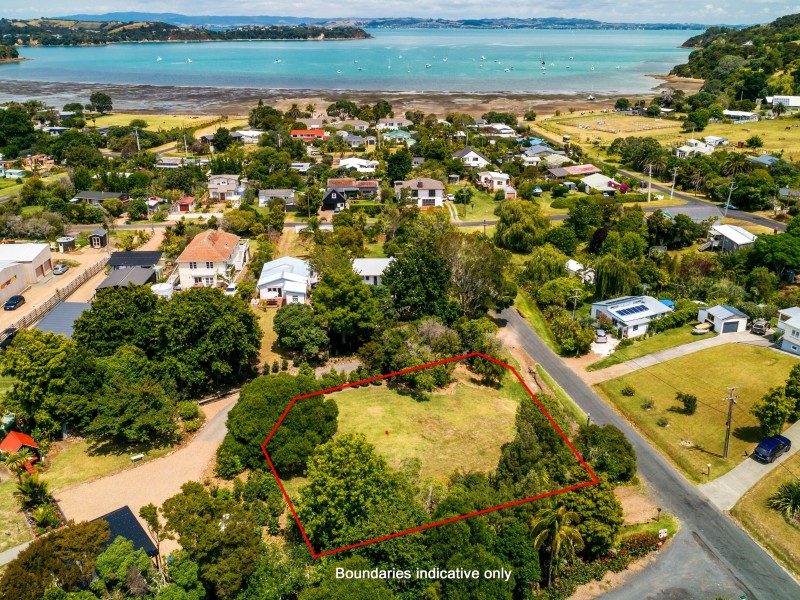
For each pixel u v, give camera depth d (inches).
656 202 5679.1
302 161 6983.3
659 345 3260.3
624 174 6742.1
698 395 2773.1
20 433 2251.5
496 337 3193.9
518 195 5856.3
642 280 3850.9
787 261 3831.2
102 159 6732.3
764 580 1847.9
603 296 3750.0
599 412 2696.9
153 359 2625.5
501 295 3440.0
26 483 1911.9
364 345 2876.5
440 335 2906.0
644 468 2330.2
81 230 4862.2
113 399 2241.6
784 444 2365.9
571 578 1854.1
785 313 3284.9
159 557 1731.1
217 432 2405.3
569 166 6712.6
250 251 4456.2
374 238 4648.1
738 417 2598.4
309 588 1578.5
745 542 1988.2
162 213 5137.8
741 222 5078.7
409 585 1672.0
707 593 1808.6
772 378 2849.4
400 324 3272.6
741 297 3627.0
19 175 6427.2
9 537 1820.9
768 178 5757.9
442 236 3750.0
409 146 7603.4
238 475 2126.0
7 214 4785.9
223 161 6269.7
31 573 1445.6
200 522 1630.2
